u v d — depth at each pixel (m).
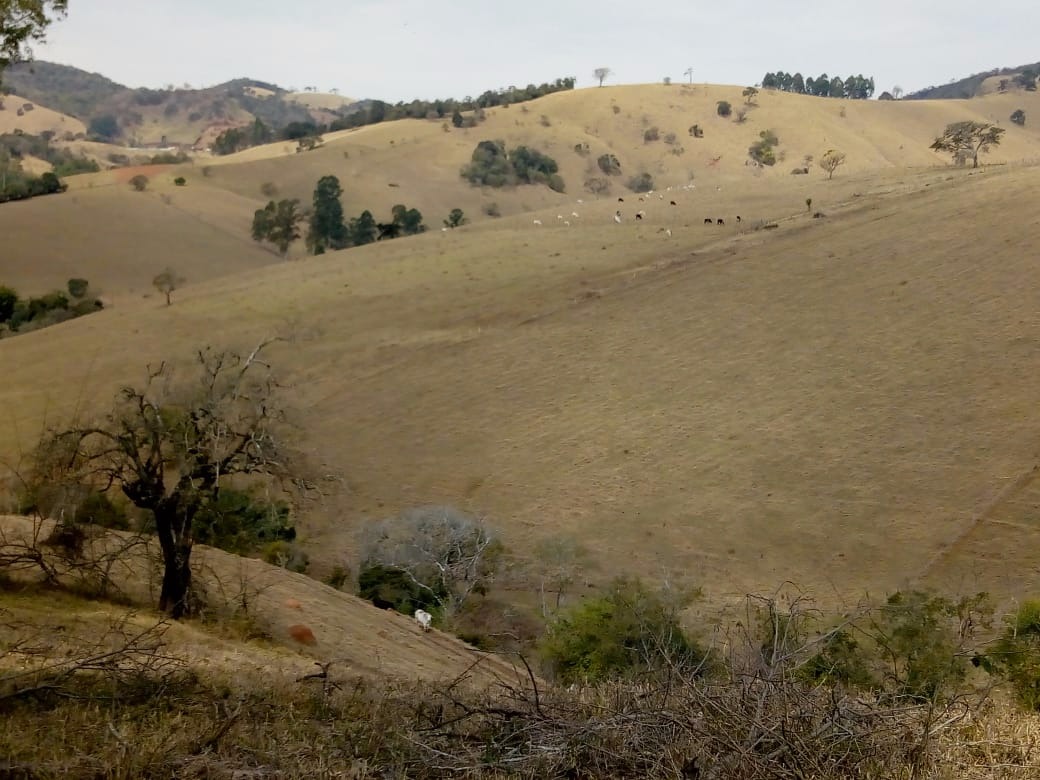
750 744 6.21
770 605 9.29
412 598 29.19
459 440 45.25
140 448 17.44
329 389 52.53
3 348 64.56
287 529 31.08
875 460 38.00
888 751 6.66
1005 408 39.72
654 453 41.69
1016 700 11.25
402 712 8.14
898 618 12.76
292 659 13.52
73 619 13.03
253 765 6.83
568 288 66.75
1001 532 31.45
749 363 49.19
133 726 7.41
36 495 16.81
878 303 52.97
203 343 61.25
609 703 7.67
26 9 16.94
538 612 27.88
